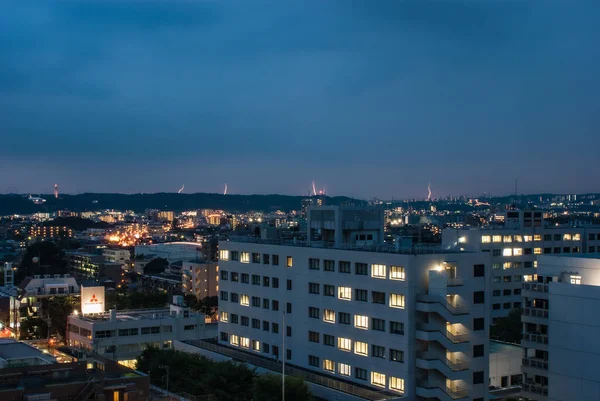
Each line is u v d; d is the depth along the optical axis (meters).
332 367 112.56
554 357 99.12
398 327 101.56
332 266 113.62
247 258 133.12
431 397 98.75
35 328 195.12
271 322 126.25
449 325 102.25
